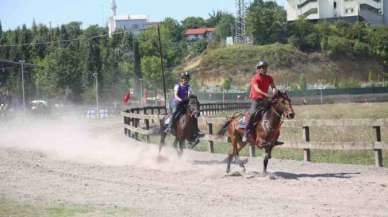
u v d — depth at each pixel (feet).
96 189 46.21
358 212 35.60
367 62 453.17
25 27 424.46
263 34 479.82
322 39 454.81
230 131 54.60
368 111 166.20
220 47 477.36
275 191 43.83
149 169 57.82
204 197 41.86
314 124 60.80
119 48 393.91
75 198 42.52
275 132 51.06
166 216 35.63
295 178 50.26
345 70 441.68
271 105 51.01
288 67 432.25
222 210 37.14
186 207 38.32
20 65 219.20
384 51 458.91
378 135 56.70
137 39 444.96
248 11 490.49
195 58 477.36
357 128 94.43
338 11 506.89
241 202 39.73
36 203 40.78
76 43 375.86
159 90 340.39
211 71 427.33
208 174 53.88
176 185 47.60
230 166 59.36
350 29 467.52
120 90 319.06
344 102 270.87
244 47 451.53
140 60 366.02
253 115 51.90
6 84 280.10
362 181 47.37
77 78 303.89
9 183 50.01
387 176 50.34
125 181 50.06
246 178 50.85
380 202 38.45
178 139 63.87
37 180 51.47
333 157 66.59
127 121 104.94
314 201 39.47
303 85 334.24
